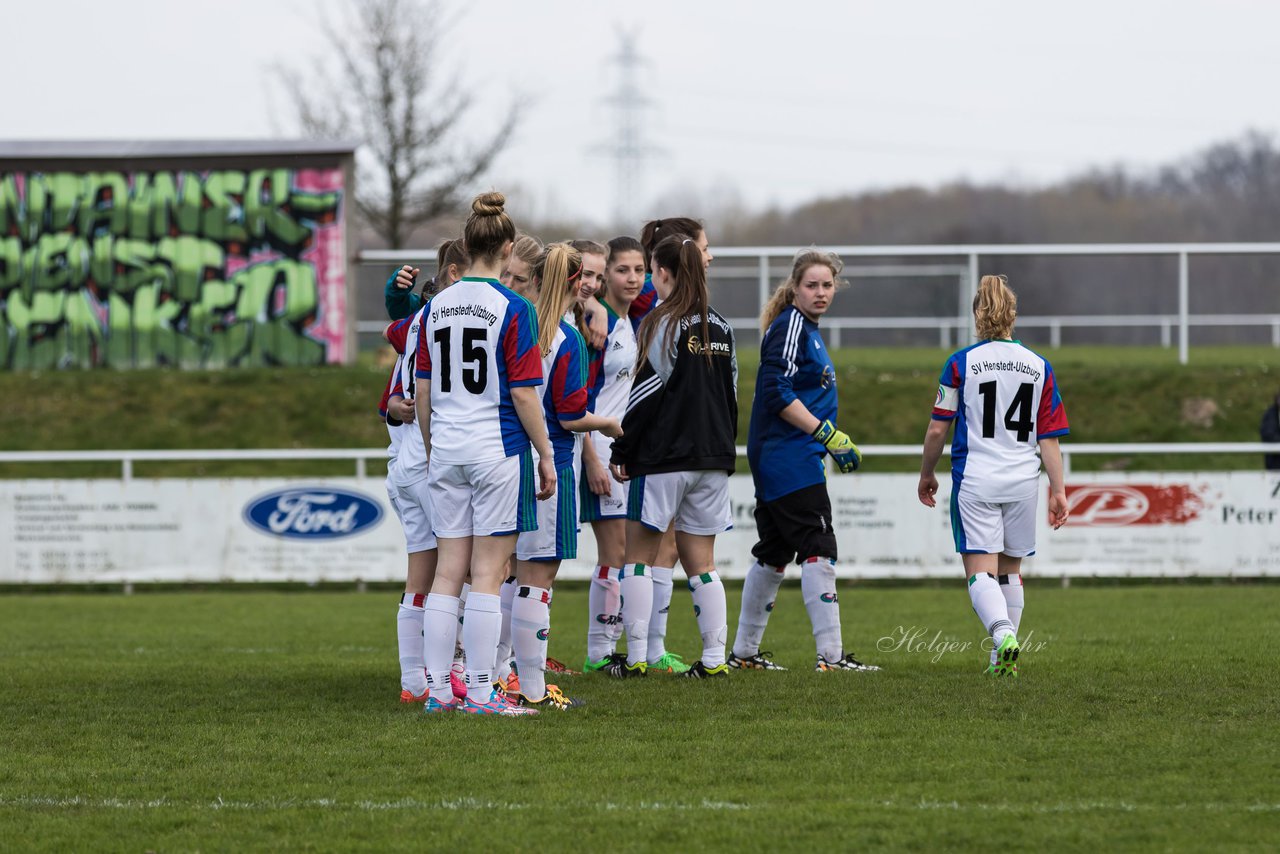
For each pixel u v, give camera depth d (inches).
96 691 999.6
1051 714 844.6
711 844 589.9
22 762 756.0
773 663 1115.9
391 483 943.0
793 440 1034.7
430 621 880.3
